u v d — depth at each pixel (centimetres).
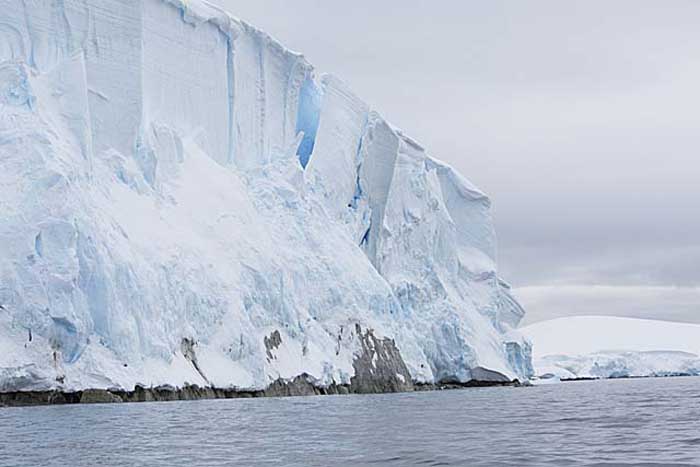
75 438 4422
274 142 10681
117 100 8431
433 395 9625
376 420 5703
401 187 12019
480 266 13412
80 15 8294
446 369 11812
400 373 10338
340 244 10519
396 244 11844
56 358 6712
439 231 12612
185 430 4850
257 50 10544
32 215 6862
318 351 9350
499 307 13725
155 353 7412
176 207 8756
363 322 10075
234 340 8188
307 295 9662
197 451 3928
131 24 8550
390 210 11812
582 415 6338
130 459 3653
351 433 4781
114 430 4809
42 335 6669
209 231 8812
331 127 11212
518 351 13675
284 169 10469
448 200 13625
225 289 8362
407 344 10894
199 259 8312
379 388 9950
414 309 11731
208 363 7938
